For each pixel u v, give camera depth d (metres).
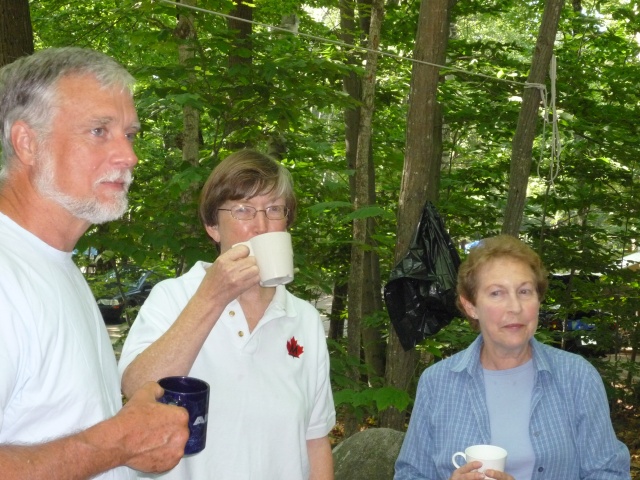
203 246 4.50
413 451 2.43
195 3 5.39
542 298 2.36
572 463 2.23
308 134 8.73
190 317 1.80
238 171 2.08
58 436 1.39
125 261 5.31
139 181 4.92
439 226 4.28
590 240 7.91
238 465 1.94
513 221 5.05
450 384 2.39
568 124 7.33
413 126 4.50
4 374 1.27
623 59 8.17
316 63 5.02
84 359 1.45
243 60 5.33
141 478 1.94
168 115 6.30
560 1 4.86
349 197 7.44
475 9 8.20
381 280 8.04
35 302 1.36
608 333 7.92
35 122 1.43
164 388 1.63
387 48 8.19
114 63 1.54
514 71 7.67
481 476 1.97
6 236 1.41
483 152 8.79
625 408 8.17
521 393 2.31
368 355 7.58
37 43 9.60
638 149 7.33
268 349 2.08
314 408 2.21
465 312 2.46
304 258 4.86
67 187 1.44
